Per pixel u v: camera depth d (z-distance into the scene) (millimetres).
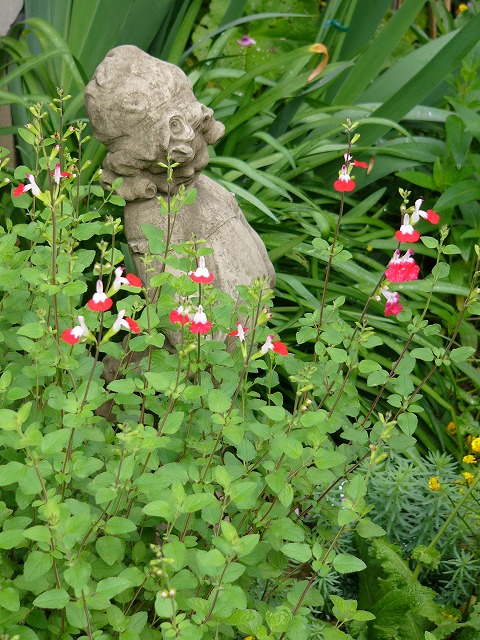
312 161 3734
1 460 2025
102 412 2555
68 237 2217
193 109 2404
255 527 2031
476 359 3533
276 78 4559
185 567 1913
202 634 1617
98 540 1738
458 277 3768
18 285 2156
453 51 3666
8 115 3869
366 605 2436
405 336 3350
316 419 1809
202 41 3902
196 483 1851
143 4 3744
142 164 2400
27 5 3895
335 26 3984
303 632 1713
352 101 4016
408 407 2090
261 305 2148
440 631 2225
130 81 2344
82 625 1622
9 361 2238
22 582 1717
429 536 2584
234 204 2682
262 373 3158
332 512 2160
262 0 4711
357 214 3811
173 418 1786
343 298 2266
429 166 4082
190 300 2100
